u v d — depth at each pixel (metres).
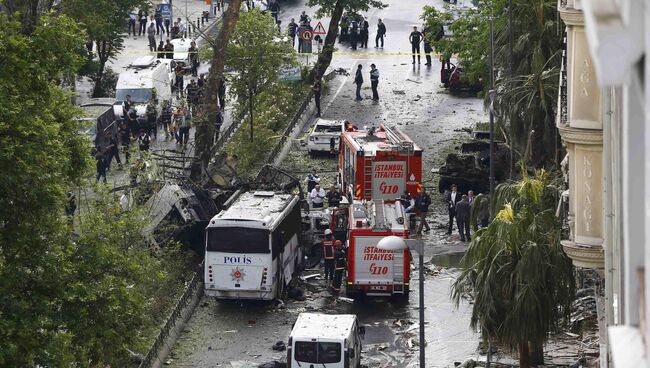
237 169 101.88
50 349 42.81
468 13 116.75
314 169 110.19
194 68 147.50
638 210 10.19
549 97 79.25
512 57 87.88
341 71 148.38
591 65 40.41
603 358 39.53
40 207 45.22
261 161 109.69
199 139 97.06
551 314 55.53
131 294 49.16
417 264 83.94
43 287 46.00
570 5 40.34
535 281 55.00
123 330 49.56
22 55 45.31
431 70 149.50
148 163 83.69
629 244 10.25
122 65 146.38
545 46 86.25
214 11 181.00
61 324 45.62
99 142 103.00
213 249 74.12
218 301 76.75
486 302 56.28
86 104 107.75
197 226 82.12
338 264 77.56
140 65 127.31
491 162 83.75
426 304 76.00
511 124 81.12
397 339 70.00
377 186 90.69
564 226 55.59
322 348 60.66
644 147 9.74
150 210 77.94
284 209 77.94
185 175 90.00
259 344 69.69
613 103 29.22
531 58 87.06
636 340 10.41
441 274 81.94
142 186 82.38
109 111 107.31
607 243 34.12
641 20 9.02
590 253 42.19
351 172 93.81
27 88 46.00
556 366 60.75
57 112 50.06
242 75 113.31
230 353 68.19
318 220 88.19
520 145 82.00
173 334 69.31
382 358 67.00
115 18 128.12
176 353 67.81
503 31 90.50
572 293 55.75
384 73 148.25
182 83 137.38
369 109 132.00
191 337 70.44
